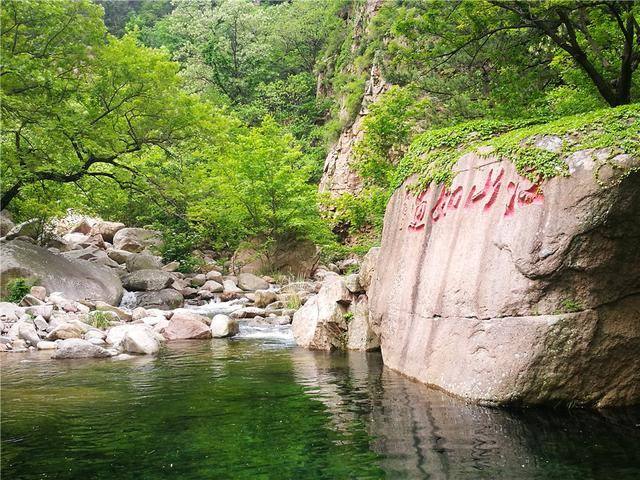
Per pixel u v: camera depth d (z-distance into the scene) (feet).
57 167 53.42
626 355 17.70
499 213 19.74
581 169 17.21
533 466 13.19
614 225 16.85
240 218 76.28
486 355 18.75
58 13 48.85
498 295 18.70
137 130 59.52
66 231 86.84
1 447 15.62
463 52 49.37
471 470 13.03
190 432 16.76
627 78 36.88
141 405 20.29
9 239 62.23
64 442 15.99
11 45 49.83
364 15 114.93
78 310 43.68
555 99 46.11
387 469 13.25
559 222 17.31
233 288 66.13
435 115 56.18
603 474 12.61
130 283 59.31
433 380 21.44
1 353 33.09
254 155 74.43
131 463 14.11
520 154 19.19
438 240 23.38
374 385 22.63
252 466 13.69
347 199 61.57
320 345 34.47
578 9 37.14
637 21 39.22
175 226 79.77
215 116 61.21
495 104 47.91
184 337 39.68
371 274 33.63
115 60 53.78
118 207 81.05
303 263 78.48
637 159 16.48
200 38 140.67
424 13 42.60
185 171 62.90
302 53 145.48
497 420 16.80
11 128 50.21
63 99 51.39
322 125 127.65
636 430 15.56
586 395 17.67
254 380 24.71
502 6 37.68
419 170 26.48
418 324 23.63
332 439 15.69
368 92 100.01
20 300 45.14
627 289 17.56
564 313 17.47
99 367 28.37
